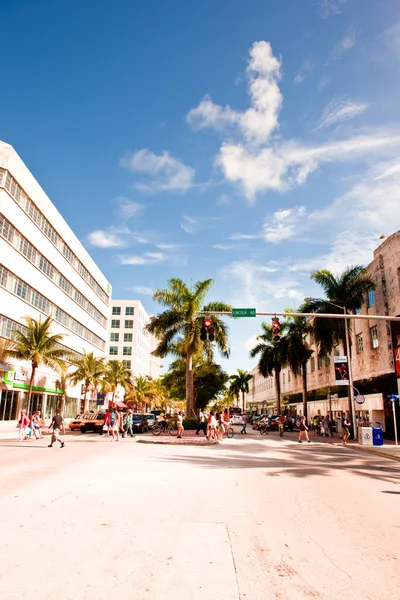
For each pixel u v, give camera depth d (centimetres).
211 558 544
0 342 3412
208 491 1000
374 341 3931
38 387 4194
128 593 436
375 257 3806
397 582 484
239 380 10444
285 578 489
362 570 518
